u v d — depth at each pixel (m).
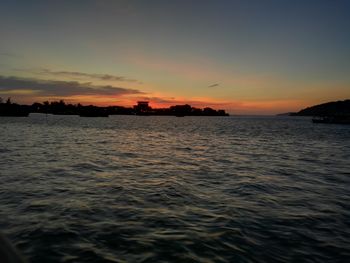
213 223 8.92
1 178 14.55
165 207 10.46
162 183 14.33
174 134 59.91
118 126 93.25
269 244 7.50
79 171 17.02
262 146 36.25
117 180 14.84
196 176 16.34
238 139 47.84
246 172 17.88
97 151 27.62
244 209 10.38
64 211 9.75
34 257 6.61
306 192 13.06
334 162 22.98
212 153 27.98
